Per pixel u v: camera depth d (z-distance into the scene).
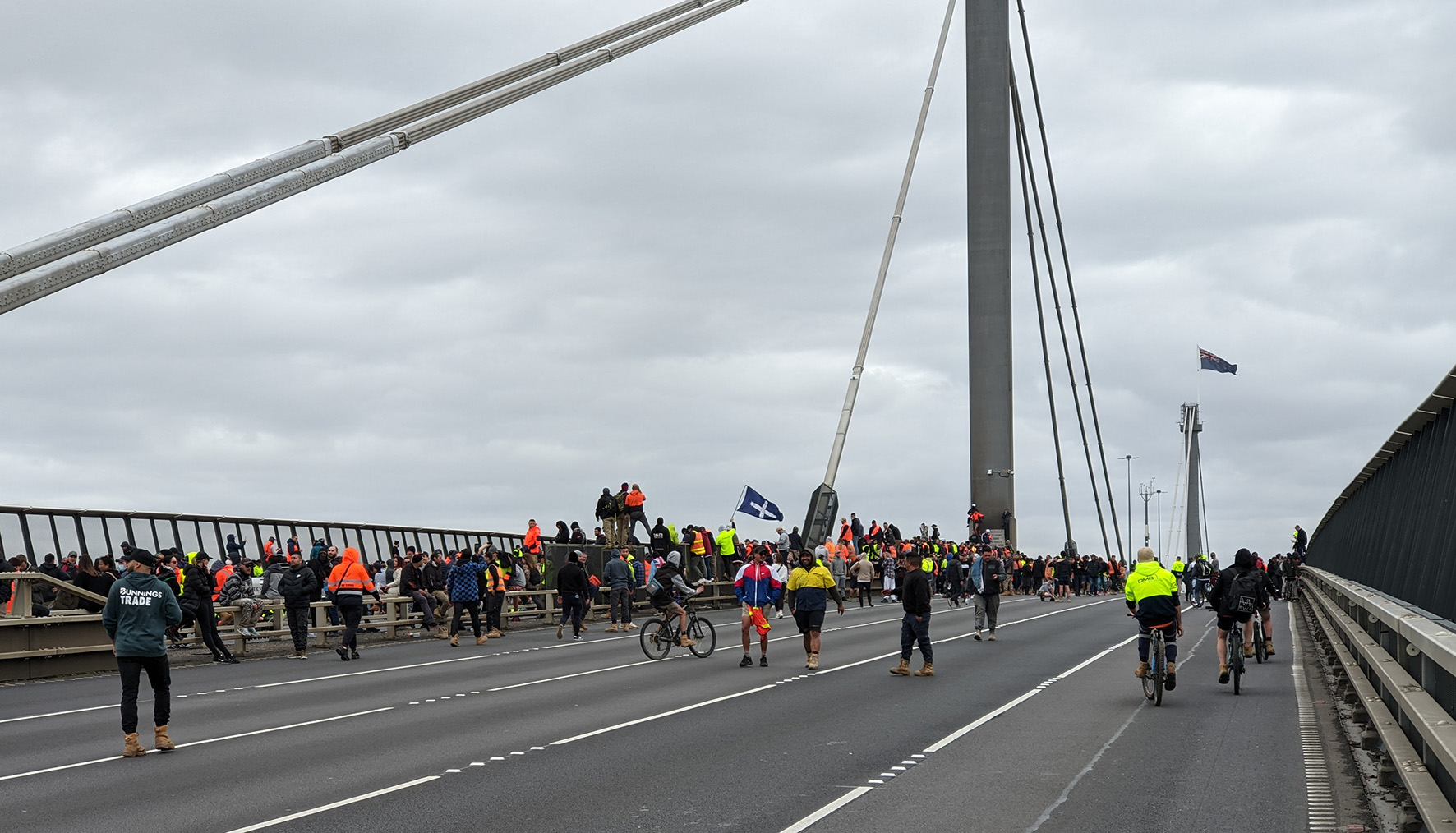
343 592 23.81
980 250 87.69
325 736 12.70
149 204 25.50
